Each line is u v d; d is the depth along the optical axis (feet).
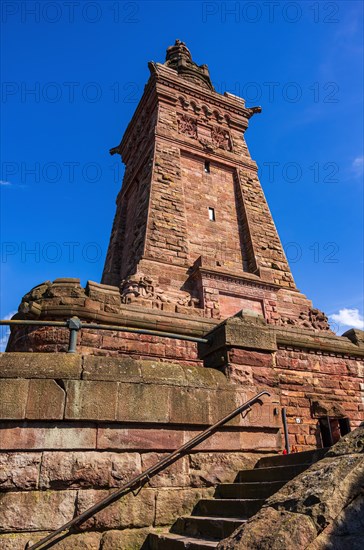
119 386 19.83
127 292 55.21
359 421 44.29
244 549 11.54
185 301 58.90
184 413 20.72
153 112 86.99
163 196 70.95
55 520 17.04
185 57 109.19
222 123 92.58
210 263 63.31
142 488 18.79
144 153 84.23
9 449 17.49
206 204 77.51
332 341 47.39
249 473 20.30
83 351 35.29
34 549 15.57
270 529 11.78
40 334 35.04
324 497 12.01
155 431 19.97
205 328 43.50
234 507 17.13
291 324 65.00
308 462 18.29
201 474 20.27
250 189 83.41
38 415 18.12
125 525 17.87
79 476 17.92
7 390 18.19
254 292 64.03
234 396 22.48
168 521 18.66
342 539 11.25
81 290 38.60
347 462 13.24
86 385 19.27
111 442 18.89
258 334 25.34
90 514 17.46
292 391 41.96
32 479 17.34
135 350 38.50
